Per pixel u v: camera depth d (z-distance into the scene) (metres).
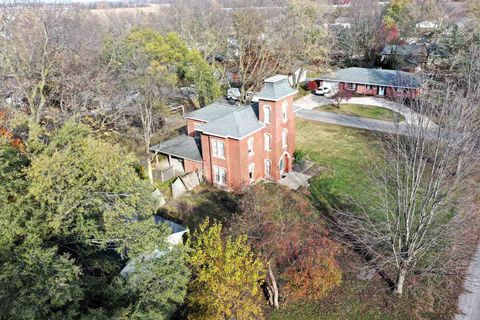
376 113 57.09
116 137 44.91
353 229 27.98
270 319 23.45
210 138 37.34
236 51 67.69
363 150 44.78
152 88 41.34
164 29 71.50
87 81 40.25
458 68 53.72
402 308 23.86
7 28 36.28
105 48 44.19
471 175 29.61
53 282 14.97
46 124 36.38
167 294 18.25
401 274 24.09
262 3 84.88
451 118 23.86
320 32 66.69
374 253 26.36
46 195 18.00
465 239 27.11
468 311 23.50
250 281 20.39
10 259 15.55
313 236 24.83
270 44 63.09
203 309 19.84
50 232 17.98
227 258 19.45
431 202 24.62
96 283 17.81
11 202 17.69
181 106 58.34
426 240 25.53
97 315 15.10
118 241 20.02
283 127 38.28
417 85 51.69
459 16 75.19
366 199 34.16
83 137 21.70
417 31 80.06
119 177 19.75
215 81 56.44
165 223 21.00
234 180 37.56
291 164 41.03
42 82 35.91
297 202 29.84
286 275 23.16
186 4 93.69
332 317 23.44
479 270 26.48
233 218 25.86
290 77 70.94
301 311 23.89
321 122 55.16
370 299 24.59
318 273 22.73
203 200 36.44
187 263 21.86
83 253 19.16
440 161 23.81
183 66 52.91
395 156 31.05
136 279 18.36
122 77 41.06
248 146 36.91
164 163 43.59
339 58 81.31
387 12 86.19
